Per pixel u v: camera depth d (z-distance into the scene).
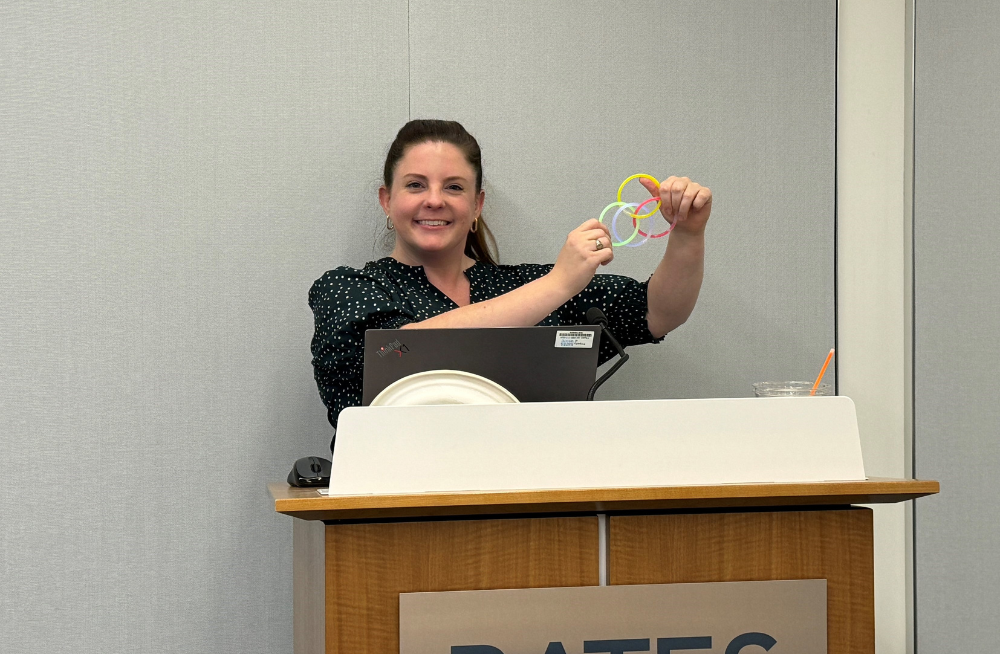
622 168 2.24
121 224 2.07
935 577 2.28
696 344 2.26
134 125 2.08
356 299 1.81
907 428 2.32
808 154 2.31
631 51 2.26
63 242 2.05
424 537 1.26
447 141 1.97
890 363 2.34
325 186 2.15
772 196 2.29
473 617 1.26
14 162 2.04
